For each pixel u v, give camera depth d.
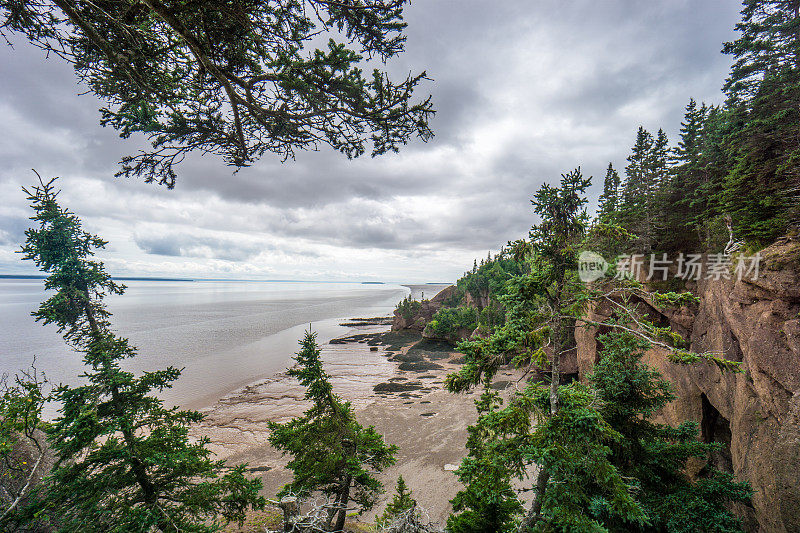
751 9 23.03
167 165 7.54
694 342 20.91
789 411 11.39
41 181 9.48
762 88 22.16
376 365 65.31
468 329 80.44
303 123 7.10
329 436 13.82
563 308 8.22
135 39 5.24
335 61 6.21
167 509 9.63
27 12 5.04
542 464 6.78
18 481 10.79
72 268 9.66
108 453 9.20
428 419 36.72
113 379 9.44
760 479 12.59
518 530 8.24
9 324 139.62
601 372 12.42
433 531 10.83
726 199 20.88
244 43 5.89
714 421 19.98
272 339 95.81
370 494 14.10
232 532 13.86
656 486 11.50
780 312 13.95
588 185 7.34
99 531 8.78
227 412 41.09
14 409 8.49
